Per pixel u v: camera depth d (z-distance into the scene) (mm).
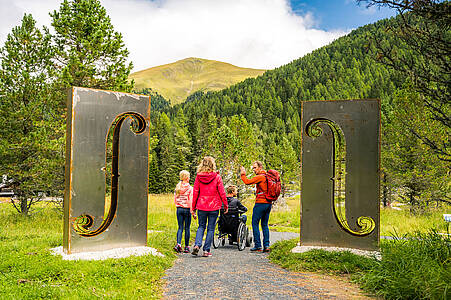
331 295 4281
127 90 15055
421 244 5809
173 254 7086
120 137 6703
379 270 4898
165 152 64375
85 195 6277
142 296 4164
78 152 6223
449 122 5293
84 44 14008
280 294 4297
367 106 6801
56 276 4898
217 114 139625
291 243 7758
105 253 6234
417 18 4895
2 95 12961
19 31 13367
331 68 169625
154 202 22984
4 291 4078
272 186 7812
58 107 13859
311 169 7074
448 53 4840
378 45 5141
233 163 21078
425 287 3994
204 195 7125
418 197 17688
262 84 174375
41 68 13797
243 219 8938
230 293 4340
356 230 6766
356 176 6812
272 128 121688
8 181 13672
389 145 17938
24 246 6832
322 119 7051
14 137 12883
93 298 3973
